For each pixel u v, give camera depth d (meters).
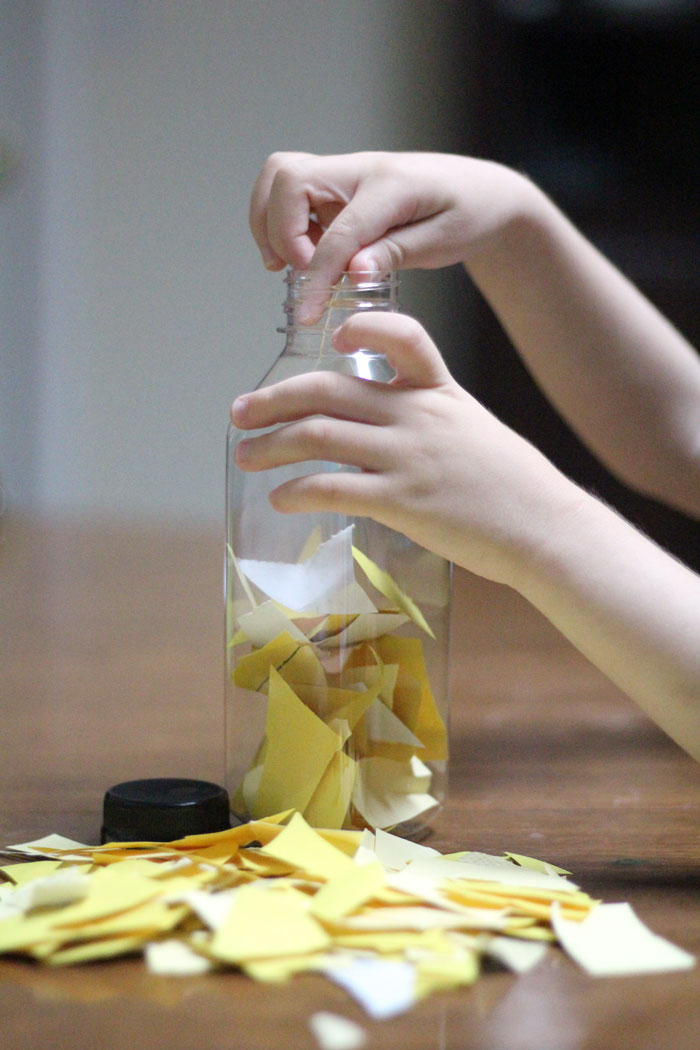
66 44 2.78
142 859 0.62
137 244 2.88
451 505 0.66
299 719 0.65
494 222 0.85
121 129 2.84
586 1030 0.53
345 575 0.66
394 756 0.67
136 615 1.25
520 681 0.99
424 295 2.90
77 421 2.93
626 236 2.61
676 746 0.83
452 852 0.66
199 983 0.55
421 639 0.68
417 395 0.67
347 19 2.87
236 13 2.84
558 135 2.69
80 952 0.56
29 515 2.43
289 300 0.69
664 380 0.96
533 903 0.60
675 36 2.55
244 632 0.67
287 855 0.60
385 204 0.74
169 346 2.93
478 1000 0.54
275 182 0.75
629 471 0.99
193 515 2.67
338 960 0.55
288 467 0.68
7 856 0.65
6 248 2.82
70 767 0.77
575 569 0.66
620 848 0.67
